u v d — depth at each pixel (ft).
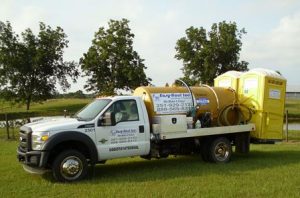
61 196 27.84
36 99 228.63
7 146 59.77
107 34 196.44
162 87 41.39
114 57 193.16
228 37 187.32
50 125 33.06
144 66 194.29
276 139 45.60
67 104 249.75
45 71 231.50
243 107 45.39
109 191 28.94
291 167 38.65
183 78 190.70
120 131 35.50
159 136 37.99
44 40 234.58
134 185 30.96
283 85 45.78
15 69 223.92
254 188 29.53
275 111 45.21
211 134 41.14
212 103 43.68
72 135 32.91
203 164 40.83
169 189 29.37
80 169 33.09
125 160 43.98
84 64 194.18
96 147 34.17
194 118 41.68
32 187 30.71
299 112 181.47
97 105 36.63
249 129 43.78
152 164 41.24
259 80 44.57
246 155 47.44
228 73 47.62
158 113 39.40
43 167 32.35
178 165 40.37
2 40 227.20
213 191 28.68
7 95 224.12
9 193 28.86
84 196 27.73
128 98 36.70
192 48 196.34
